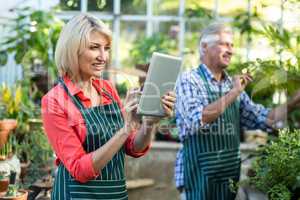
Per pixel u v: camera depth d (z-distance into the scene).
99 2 4.43
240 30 4.58
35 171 3.35
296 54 3.51
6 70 5.28
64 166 2.24
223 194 3.19
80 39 2.17
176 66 2.24
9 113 3.72
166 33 6.82
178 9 6.63
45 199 3.05
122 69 5.35
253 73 3.37
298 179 2.45
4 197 2.67
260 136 4.55
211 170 3.17
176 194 5.01
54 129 2.18
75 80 2.28
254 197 2.67
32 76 4.75
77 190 2.21
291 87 3.34
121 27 6.77
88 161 2.12
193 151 3.20
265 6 3.70
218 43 3.19
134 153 2.38
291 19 3.58
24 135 3.62
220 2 6.06
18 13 5.04
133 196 5.00
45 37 4.76
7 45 4.83
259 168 2.76
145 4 6.54
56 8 5.14
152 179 5.24
